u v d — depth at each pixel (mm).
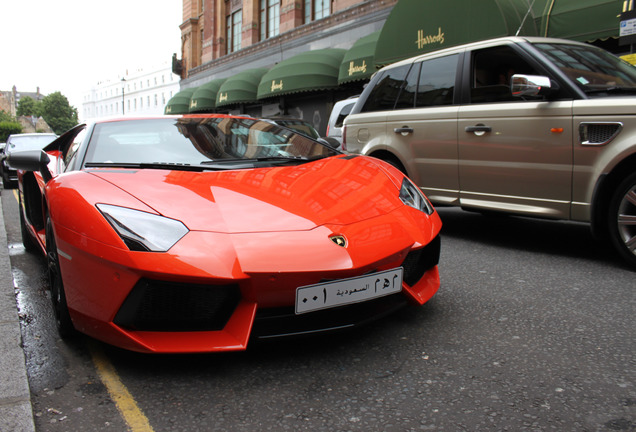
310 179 2480
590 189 3295
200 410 1690
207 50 25641
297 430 1561
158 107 63594
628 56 5566
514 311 2562
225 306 1915
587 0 7195
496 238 4430
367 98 5074
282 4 18938
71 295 2053
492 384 1814
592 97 3303
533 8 7969
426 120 4336
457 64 4203
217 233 1935
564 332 2270
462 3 8391
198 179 2346
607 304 2623
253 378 1908
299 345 2197
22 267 3771
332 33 16312
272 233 1971
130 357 2123
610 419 1565
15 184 11633
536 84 3336
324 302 1934
